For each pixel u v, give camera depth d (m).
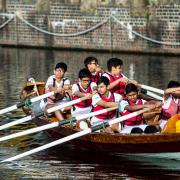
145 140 21.42
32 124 28.33
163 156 21.92
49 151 23.72
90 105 25.00
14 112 30.88
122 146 22.16
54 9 60.53
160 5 54.97
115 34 57.56
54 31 60.84
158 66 48.25
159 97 25.80
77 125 23.98
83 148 23.67
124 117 21.91
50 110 24.00
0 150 23.92
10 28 63.19
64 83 26.47
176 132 20.91
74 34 59.62
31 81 29.58
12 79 42.00
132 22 56.50
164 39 55.22
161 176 20.53
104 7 57.84
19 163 22.12
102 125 22.03
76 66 48.25
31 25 61.72
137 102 22.77
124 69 46.66
